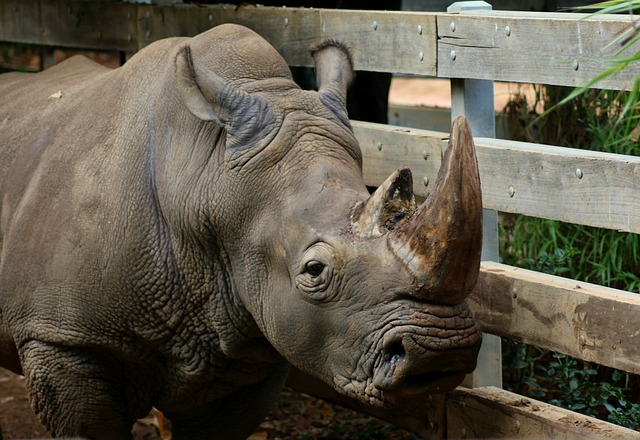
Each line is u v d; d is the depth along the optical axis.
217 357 6.55
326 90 6.20
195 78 5.90
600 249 7.80
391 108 12.75
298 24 8.04
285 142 5.81
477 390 7.00
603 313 6.12
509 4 10.10
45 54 12.16
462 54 6.92
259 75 6.29
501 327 6.79
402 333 5.12
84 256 6.53
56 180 6.84
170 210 6.27
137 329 6.52
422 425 7.30
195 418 7.23
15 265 6.84
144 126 6.55
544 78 6.45
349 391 5.46
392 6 10.63
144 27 9.27
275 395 7.20
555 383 7.50
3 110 7.92
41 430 9.06
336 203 5.50
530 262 7.76
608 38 6.07
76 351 6.68
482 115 7.12
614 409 6.92
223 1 9.85
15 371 7.77
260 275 5.85
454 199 4.95
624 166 6.00
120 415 6.86
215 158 6.08
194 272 6.28
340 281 5.32
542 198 6.47
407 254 5.12
